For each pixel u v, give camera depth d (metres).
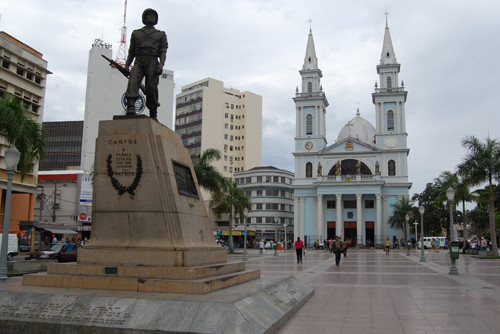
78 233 52.81
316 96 76.69
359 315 9.52
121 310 7.00
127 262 8.89
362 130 83.06
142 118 9.68
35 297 7.50
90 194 55.94
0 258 12.93
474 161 36.41
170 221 9.26
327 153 74.94
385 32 78.00
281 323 8.26
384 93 74.25
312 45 80.06
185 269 8.39
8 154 13.58
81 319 6.98
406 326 8.45
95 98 77.69
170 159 9.80
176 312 6.80
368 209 72.62
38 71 48.81
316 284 15.81
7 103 21.62
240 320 6.65
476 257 37.34
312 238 73.62
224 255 10.84
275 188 89.06
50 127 85.12
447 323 8.74
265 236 86.62
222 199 47.41
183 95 107.75
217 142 105.12
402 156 72.38
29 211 45.34
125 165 9.51
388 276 19.30
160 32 10.84
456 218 71.25
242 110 110.62
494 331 8.07
